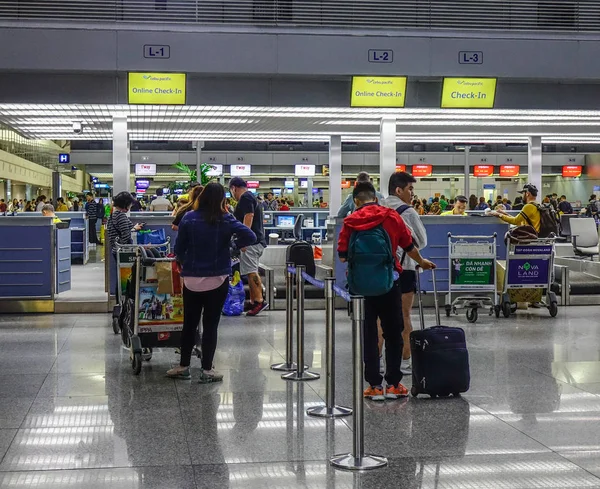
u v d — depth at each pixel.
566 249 17.42
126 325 8.21
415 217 7.34
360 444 4.91
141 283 7.70
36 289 12.28
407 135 24.81
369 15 18.56
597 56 18.25
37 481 4.59
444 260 12.90
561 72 18.19
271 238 19.39
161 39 16.83
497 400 6.64
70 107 17.80
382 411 6.30
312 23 18.33
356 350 4.92
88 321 11.47
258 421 5.97
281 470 4.82
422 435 5.60
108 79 17.25
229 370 7.89
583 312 12.44
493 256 11.58
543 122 21.47
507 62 18.02
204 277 7.12
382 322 6.71
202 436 5.56
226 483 4.58
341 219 12.67
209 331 7.31
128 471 4.79
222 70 17.08
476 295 12.75
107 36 16.67
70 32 16.55
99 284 15.55
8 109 18.22
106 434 5.61
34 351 8.99
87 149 47.41
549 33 18.14
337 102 18.02
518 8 19.28
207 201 7.14
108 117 19.86
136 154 46.28
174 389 7.04
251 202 11.34
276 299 12.91
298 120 20.83
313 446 5.33
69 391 6.97
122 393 6.89
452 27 18.86
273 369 7.93
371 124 21.80
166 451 5.20
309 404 6.49
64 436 5.55
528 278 11.69
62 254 13.09
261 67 17.20
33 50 16.45
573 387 7.12
